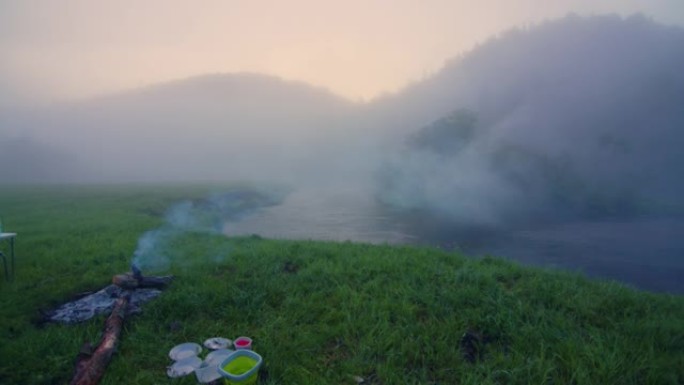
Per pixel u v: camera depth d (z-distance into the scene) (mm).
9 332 4680
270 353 4176
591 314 5250
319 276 6727
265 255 8539
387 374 3801
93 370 3738
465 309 5270
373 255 8531
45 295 5809
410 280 6516
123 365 3973
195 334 4734
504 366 3947
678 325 4895
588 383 3621
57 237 10977
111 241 10727
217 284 6266
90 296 5785
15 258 8250
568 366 3918
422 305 5543
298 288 6121
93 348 4254
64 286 6250
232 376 3439
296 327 4809
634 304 5727
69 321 4992
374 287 6168
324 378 3764
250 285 6223
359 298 5633
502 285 6445
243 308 5352
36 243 10148
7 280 6566
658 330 4754
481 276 6648
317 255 8586
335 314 5145
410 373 3891
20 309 5270
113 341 4305
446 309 5266
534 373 3789
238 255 8625
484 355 4254
